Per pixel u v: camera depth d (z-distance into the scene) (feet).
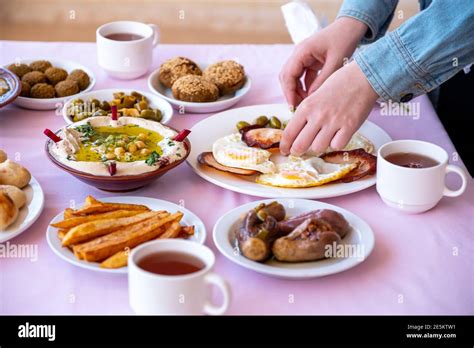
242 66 5.50
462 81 6.23
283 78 5.08
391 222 3.88
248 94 5.52
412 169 3.81
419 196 3.86
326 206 3.80
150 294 2.81
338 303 3.20
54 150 3.97
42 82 5.19
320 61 5.02
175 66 5.46
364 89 3.94
